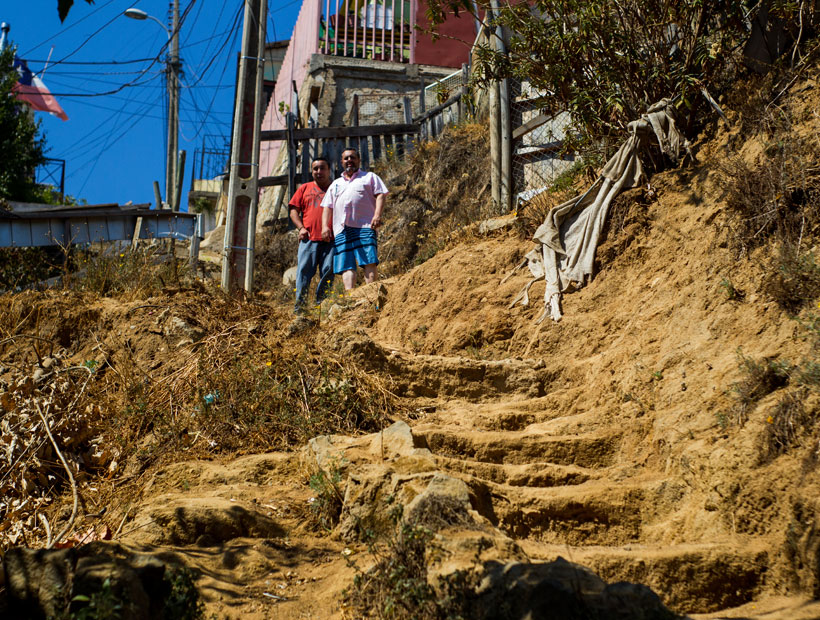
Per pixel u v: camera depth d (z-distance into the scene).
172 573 3.16
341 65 16.59
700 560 3.48
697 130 6.89
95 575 2.87
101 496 4.58
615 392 5.27
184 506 3.97
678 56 6.99
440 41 17.17
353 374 5.69
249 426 5.18
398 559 3.18
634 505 4.11
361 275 11.29
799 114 5.78
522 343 6.63
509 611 2.71
